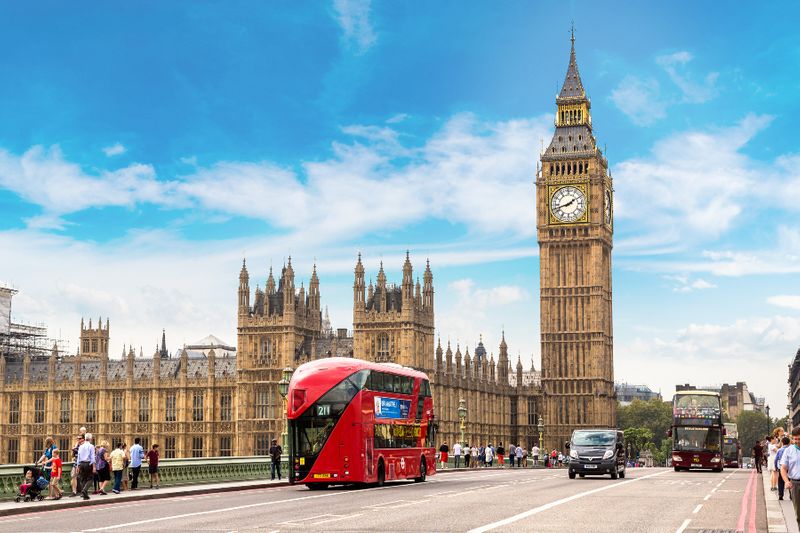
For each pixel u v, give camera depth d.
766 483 76.88
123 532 37.88
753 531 39.56
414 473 77.75
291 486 75.69
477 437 197.25
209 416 175.50
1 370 191.00
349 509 48.34
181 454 176.12
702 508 50.88
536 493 61.47
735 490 67.25
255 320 170.25
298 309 172.00
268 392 168.50
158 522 42.03
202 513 46.75
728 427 149.00
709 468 119.06
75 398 185.50
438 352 178.88
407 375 77.50
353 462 66.94
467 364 196.00
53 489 56.50
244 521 42.12
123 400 182.50
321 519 42.91
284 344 168.00
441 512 46.50
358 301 170.00
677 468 110.62
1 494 56.44
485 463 130.00
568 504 51.97
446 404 181.25
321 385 67.75
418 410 79.62
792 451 36.28
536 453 150.62
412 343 167.00
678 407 111.12
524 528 39.31
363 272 170.38
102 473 60.88
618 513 46.91
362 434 67.62
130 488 67.38
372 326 168.88
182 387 177.62
